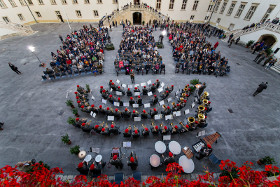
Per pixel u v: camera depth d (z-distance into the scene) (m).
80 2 33.34
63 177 7.69
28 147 9.22
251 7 24.94
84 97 11.83
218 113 11.59
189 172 7.29
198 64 16.88
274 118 11.34
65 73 15.41
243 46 24.78
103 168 8.15
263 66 18.47
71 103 11.62
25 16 33.31
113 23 31.08
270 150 9.12
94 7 34.25
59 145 9.30
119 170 8.07
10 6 29.98
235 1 27.86
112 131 9.29
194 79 14.37
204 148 8.14
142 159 8.55
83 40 22.22
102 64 17.27
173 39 23.39
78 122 9.75
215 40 27.31
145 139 9.62
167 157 7.86
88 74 16.25
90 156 8.17
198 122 9.62
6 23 26.56
